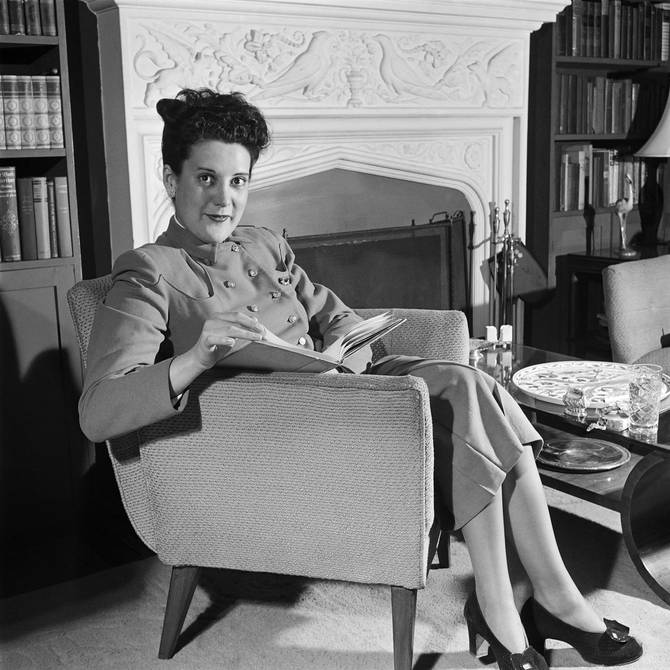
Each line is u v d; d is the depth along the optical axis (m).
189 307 1.93
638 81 4.41
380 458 1.72
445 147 3.65
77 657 2.07
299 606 2.29
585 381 2.59
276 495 1.82
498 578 1.86
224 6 2.84
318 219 3.38
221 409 1.79
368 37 3.25
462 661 2.02
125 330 1.78
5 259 2.66
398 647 1.86
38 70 2.81
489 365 2.89
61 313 2.75
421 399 1.67
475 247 3.88
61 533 2.83
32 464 2.77
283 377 1.74
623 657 1.92
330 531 1.81
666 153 4.04
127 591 2.42
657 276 3.34
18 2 2.59
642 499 2.27
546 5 3.62
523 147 3.85
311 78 3.14
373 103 3.32
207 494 1.87
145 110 2.79
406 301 3.69
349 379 1.71
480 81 3.62
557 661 2.01
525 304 4.35
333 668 2.00
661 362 3.07
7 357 2.68
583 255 4.17
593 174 4.28
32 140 2.66
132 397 1.66
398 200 3.60
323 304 2.32
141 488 2.00
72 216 2.74
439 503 1.91
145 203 2.85
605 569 2.45
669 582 2.17
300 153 3.22
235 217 2.04
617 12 4.13
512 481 1.95
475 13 3.45
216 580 2.44
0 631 2.20
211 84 2.91
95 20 2.82
